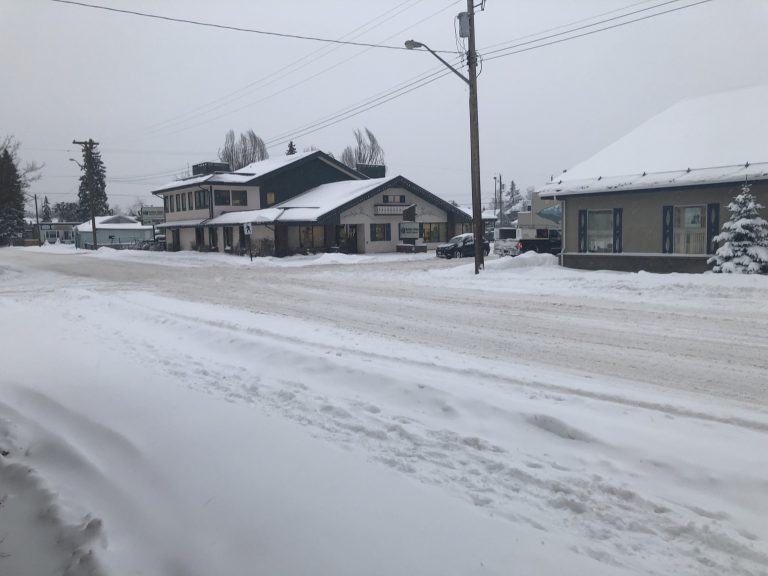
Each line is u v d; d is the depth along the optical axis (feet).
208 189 154.61
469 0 71.10
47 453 17.34
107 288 69.31
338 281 74.28
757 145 63.93
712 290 49.98
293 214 137.49
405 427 17.88
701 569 10.77
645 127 82.28
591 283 58.29
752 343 31.14
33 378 25.20
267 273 90.99
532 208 125.90
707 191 63.93
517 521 12.34
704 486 14.20
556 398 20.98
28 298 57.82
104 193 366.43
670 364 27.09
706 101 81.35
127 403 21.02
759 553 11.23
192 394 21.79
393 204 147.43
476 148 73.05
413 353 29.53
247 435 17.06
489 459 15.64
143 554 11.80
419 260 119.44
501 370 25.58
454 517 12.13
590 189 71.51
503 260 78.54
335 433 17.60
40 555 12.45
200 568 10.99
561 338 33.88
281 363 26.81
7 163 121.60
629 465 15.40
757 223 57.47
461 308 47.14
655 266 68.28
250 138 270.67
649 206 69.00
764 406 20.57
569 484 14.19
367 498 12.94
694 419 18.66
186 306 50.55
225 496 13.44
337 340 33.22
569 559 10.72
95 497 14.47
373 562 10.52
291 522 12.02
